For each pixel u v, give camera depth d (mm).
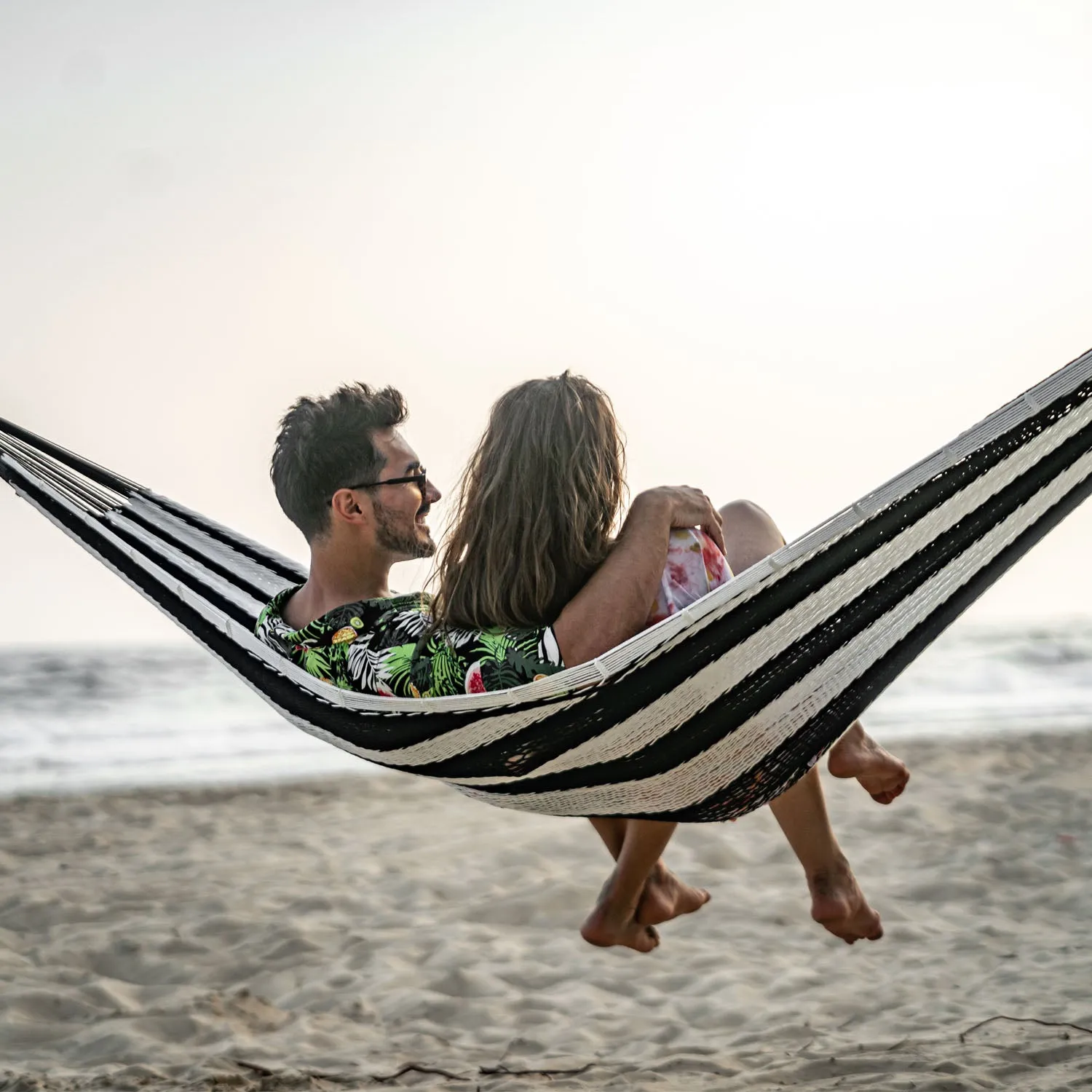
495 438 2025
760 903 4855
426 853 5723
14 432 2979
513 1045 3551
